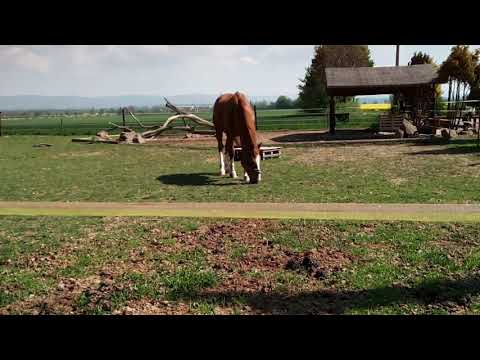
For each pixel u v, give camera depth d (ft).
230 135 35.81
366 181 33.19
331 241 18.92
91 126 130.62
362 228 20.47
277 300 13.82
